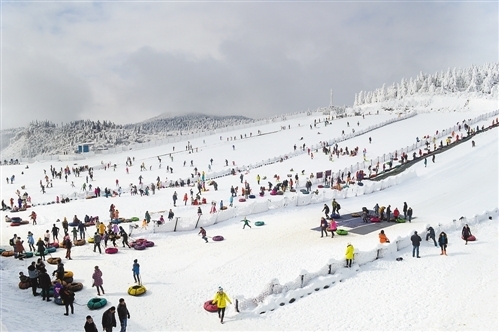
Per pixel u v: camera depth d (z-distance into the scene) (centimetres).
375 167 6550
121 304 1844
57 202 5412
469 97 14475
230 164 7731
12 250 3222
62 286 2134
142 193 5550
